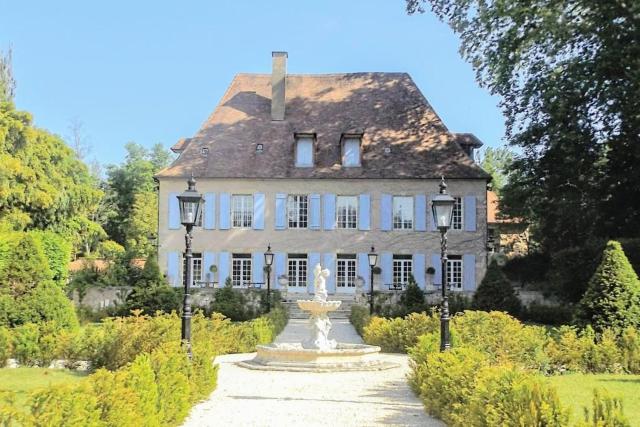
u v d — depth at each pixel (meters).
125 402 8.19
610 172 34.94
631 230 34.72
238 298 34.41
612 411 7.09
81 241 57.31
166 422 10.07
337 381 15.59
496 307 30.12
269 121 49.12
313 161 46.69
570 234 37.44
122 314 29.66
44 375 14.30
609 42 29.88
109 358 15.33
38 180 43.12
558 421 7.64
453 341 15.23
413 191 45.75
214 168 46.53
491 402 8.82
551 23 29.47
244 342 22.16
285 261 45.94
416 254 45.47
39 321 16.27
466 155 46.62
